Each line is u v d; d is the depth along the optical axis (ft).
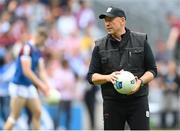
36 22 181.98
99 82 72.23
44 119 144.97
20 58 103.91
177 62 178.50
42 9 188.24
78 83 156.97
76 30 176.65
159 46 186.91
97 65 73.82
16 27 173.17
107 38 73.46
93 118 152.56
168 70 164.86
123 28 72.59
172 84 163.63
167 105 163.02
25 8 185.47
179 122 163.53
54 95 105.09
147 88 73.61
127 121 74.38
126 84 70.08
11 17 178.60
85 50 169.48
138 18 201.57
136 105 72.74
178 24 181.57
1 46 165.07
